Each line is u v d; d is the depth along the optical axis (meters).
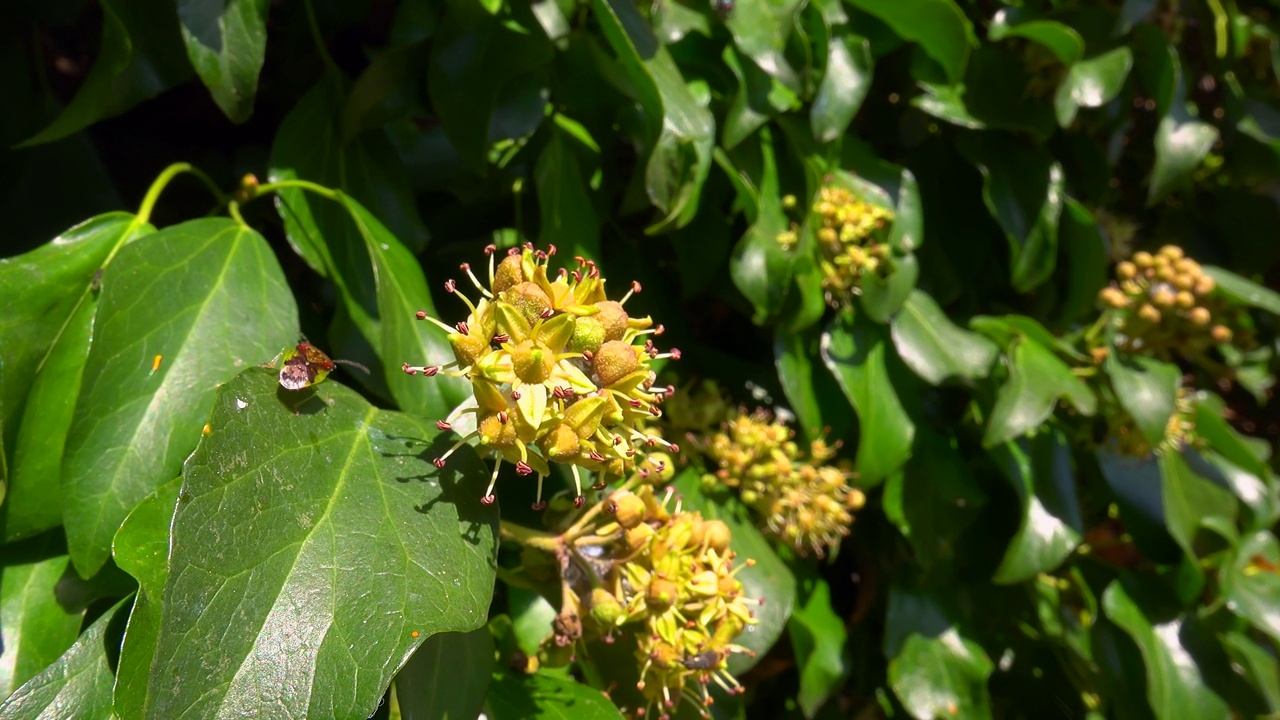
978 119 0.21
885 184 0.21
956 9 0.19
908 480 0.21
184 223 0.14
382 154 0.17
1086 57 0.22
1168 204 0.29
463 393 0.15
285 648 0.10
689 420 0.19
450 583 0.11
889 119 0.24
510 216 0.19
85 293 0.14
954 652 0.21
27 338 0.13
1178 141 0.23
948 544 0.21
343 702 0.10
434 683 0.12
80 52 0.22
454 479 0.12
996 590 0.23
